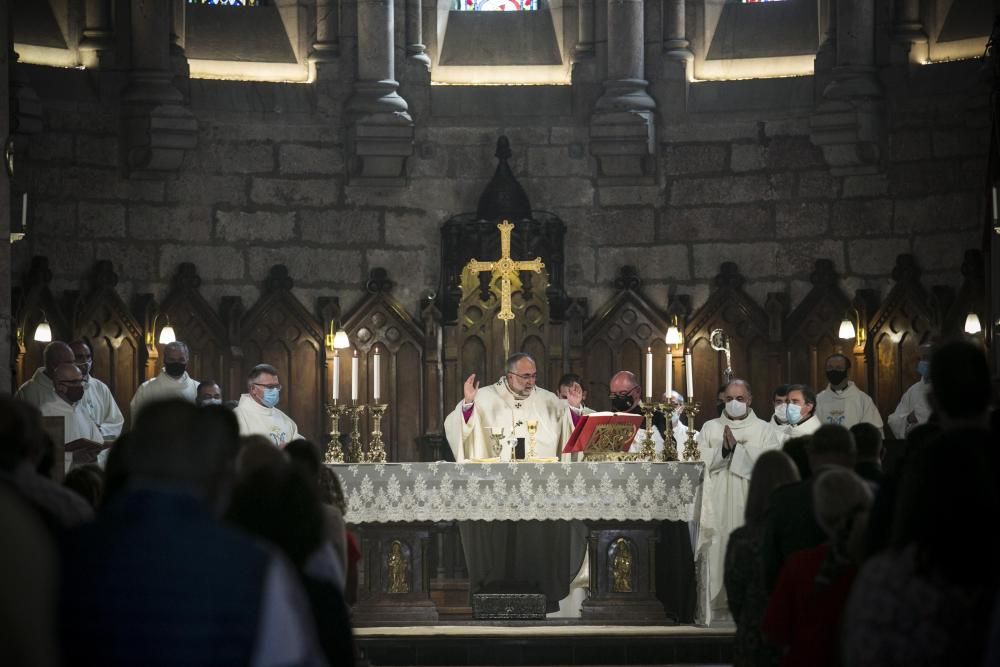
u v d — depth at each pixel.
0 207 15.34
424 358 20.53
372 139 20.36
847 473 6.92
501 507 13.57
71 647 4.19
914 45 20.05
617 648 13.15
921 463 5.45
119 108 19.97
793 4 21.14
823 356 20.33
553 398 15.45
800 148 20.61
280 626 4.25
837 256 20.38
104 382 19.62
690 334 20.59
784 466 8.26
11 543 3.86
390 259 20.91
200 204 20.45
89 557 4.25
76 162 19.75
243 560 4.28
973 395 5.82
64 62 20.05
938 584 5.35
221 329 20.20
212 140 20.55
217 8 20.98
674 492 13.58
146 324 19.81
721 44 21.22
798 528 7.74
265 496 6.36
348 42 20.83
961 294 19.20
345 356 20.59
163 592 4.21
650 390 14.20
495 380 20.25
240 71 20.88
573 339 20.47
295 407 20.50
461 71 21.50
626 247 20.98
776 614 6.95
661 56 21.02
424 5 21.39
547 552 14.68
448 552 15.01
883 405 19.88
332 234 20.81
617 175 20.83
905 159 20.03
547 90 21.19
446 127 21.06
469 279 20.27
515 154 21.08
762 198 20.73
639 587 13.98
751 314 20.45
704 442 15.61
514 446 14.69
